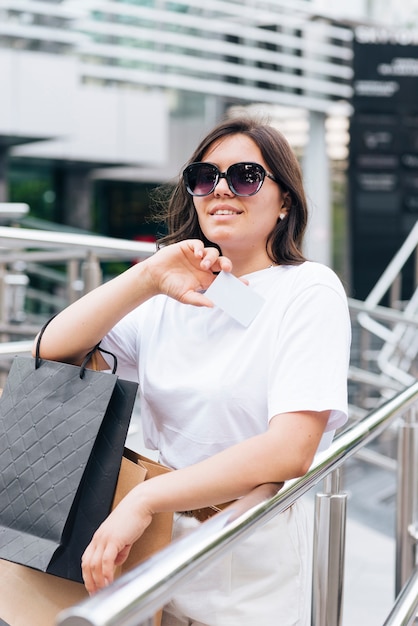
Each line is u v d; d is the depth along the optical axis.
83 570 1.47
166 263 1.65
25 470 1.61
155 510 1.45
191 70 13.09
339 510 1.69
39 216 14.66
